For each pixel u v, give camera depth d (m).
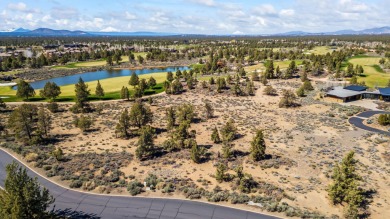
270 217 36.22
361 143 61.34
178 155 55.09
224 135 61.38
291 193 41.81
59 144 60.94
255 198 39.94
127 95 98.25
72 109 84.50
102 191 42.03
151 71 185.00
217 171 45.16
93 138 64.81
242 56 196.50
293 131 69.19
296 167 50.06
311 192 42.16
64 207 38.25
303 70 141.12
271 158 53.50
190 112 76.75
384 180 45.78
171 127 69.56
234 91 107.81
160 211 37.50
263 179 46.00
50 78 158.50
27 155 52.84
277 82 128.75
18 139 60.84
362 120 77.56
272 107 92.31
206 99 102.50
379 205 39.03
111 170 48.97
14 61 192.50
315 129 70.62
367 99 101.44
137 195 41.25
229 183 44.78
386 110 87.62
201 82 126.44
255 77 132.62
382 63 161.38
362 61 173.88
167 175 47.28
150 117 74.44
